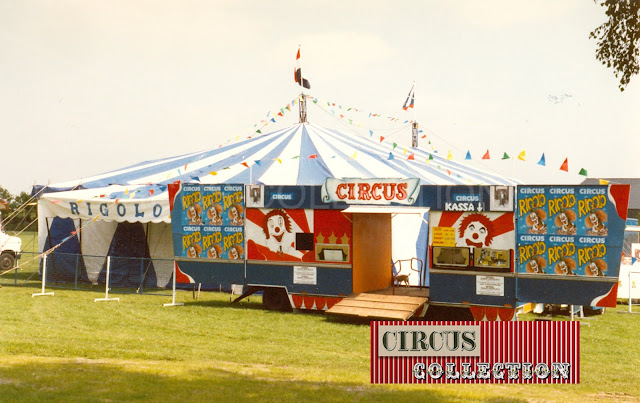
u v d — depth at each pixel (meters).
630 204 61.25
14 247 27.69
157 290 22.20
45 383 8.80
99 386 8.77
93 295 20.55
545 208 15.33
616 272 14.74
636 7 10.41
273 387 9.19
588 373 11.66
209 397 8.40
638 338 15.06
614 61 10.67
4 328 14.16
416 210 16.27
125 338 13.62
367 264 17.91
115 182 24.23
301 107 27.73
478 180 25.97
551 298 15.27
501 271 15.66
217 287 22.28
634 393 10.20
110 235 23.58
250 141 26.59
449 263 16.16
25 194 47.94
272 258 18.00
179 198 19.00
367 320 16.66
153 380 9.32
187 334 14.48
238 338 14.23
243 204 18.31
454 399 9.00
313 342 14.04
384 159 24.64
